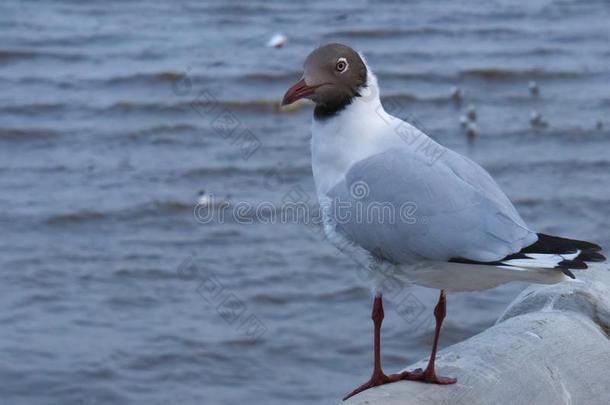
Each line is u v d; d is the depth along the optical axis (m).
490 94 25.84
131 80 24.97
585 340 7.05
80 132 22.00
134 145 21.39
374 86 7.31
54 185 19.11
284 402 12.20
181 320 14.18
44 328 13.86
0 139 21.61
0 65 26.22
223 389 12.54
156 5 31.23
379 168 7.02
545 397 6.59
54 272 15.53
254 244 16.59
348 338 13.71
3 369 12.77
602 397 6.78
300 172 19.42
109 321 14.09
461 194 6.79
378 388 6.58
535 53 29.25
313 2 32.12
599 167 20.61
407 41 29.70
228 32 29.03
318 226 16.95
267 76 25.09
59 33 28.39
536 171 20.36
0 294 14.77
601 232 17.23
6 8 30.39
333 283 15.23
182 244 16.62
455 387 6.52
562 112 24.31
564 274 6.49
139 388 12.55
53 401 12.27
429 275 6.90
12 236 16.83
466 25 31.50
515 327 7.09
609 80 27.03
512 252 6.58
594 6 34.66
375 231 6.95
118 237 16.92
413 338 13.67
